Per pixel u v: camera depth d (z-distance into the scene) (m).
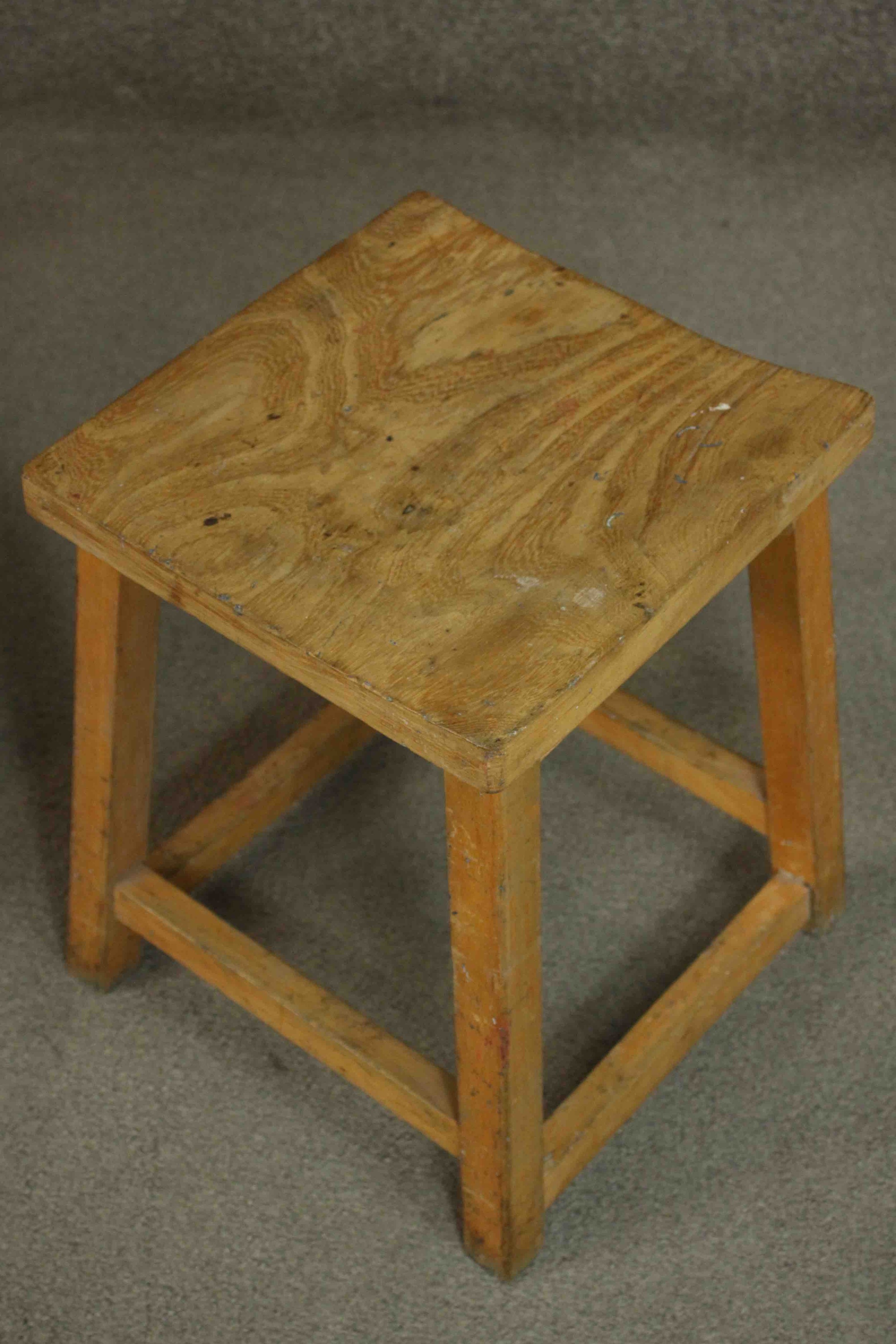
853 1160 1.44
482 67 2.45
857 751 1.71
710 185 2.31
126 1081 1.50
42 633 1.84
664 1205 1.42
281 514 1.16
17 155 2.39
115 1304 1.36
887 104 2.37
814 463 1.18
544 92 2.44
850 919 1.59
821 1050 1.51
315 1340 1.34
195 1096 1.49
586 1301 1.36
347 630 1.09
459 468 1.19
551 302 1.31
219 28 2.48
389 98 2.45
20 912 1.61
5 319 2.15
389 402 1.24
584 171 2.35
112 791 1.39
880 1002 1.54
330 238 2.26
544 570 1.12
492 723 1.03
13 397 2.06
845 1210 1.41
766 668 1.39
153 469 1.20
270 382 1.26
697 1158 1.44
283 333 1.30
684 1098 1.48
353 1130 1.47
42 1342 1.34
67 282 2.20
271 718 1.76
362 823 1.67
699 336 1.28
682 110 2.41
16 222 2.29
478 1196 1.32
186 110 2.45
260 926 1.60
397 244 1.36
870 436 1.23
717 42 2.39
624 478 1.17
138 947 1.56
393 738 1.08
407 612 1.10
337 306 1.31
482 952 1.16
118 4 2.47
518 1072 1.23
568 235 2.26
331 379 1.26
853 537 1.89
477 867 1.12
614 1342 1.34
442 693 1.05
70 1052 1.52
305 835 1.66
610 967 1.57
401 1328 1.35
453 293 1.32
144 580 1.18
